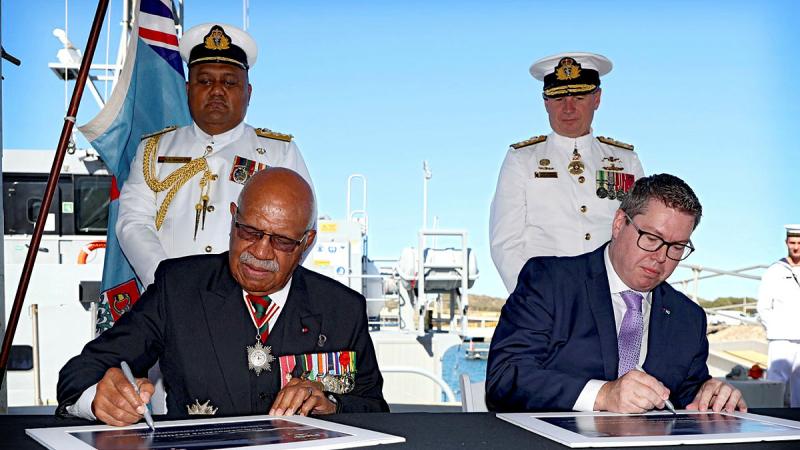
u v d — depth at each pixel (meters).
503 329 2.62
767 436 1.83
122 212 3.79
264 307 2.47
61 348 6.38
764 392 5.32
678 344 2.57
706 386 2.37
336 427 1.90
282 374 2.40
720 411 2.25
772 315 6.73
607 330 2.55
